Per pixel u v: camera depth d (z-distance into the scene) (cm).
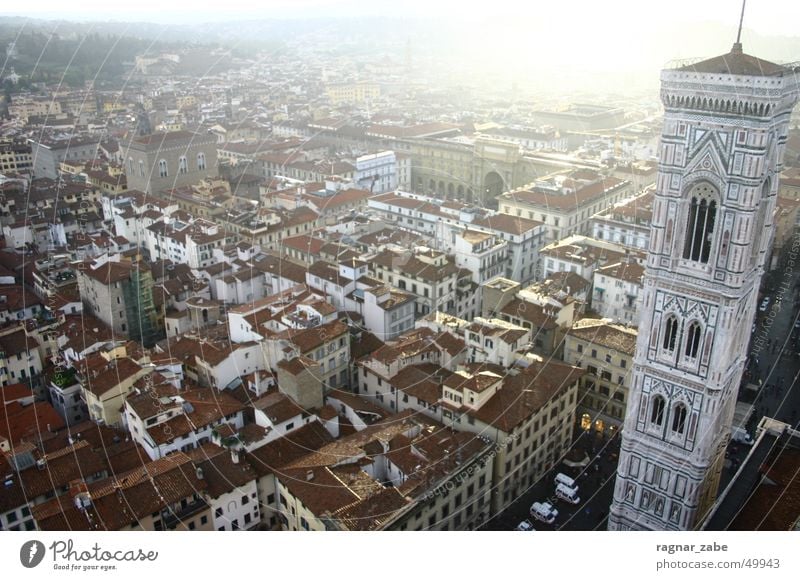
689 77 6631
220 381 11625
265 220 19188
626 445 8588
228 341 12512
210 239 17112
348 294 14362
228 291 15562
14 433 10625
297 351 11331
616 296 14812
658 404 8200
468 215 19150
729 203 6850
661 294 7681
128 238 19300
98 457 9688
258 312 12938
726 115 6600
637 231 17412
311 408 10838
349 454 9406
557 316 12950
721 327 7319
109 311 13950
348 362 12506
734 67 6494
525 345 11850
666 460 8262
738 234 6888
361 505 8425
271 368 11912
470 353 11962
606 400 12456
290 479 9044
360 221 19312
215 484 8988
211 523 8906
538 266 18788
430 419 10875
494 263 16925
